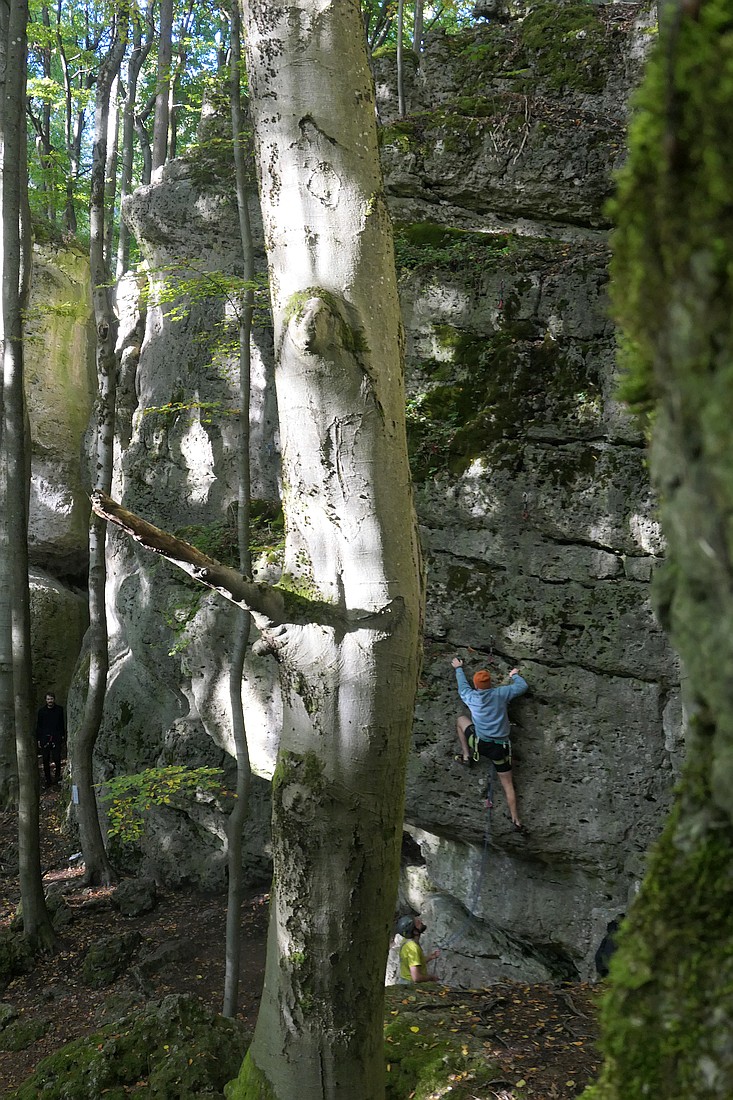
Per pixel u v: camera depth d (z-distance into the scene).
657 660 7.96
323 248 4.37
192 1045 5.79
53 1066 5.84
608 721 8.16
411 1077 5.34
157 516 12.41
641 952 1.21
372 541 4.36
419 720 8.80
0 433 15.02
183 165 12.48
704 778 1.18
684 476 0.95
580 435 8.48
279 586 4.51
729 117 0.86
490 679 8.27
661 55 0.99
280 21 4.34
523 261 9.28
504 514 8.58
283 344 4.34
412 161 10.53
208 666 10.91
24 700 9.49
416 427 9.18
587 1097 1.25
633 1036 1.17
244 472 8.22
